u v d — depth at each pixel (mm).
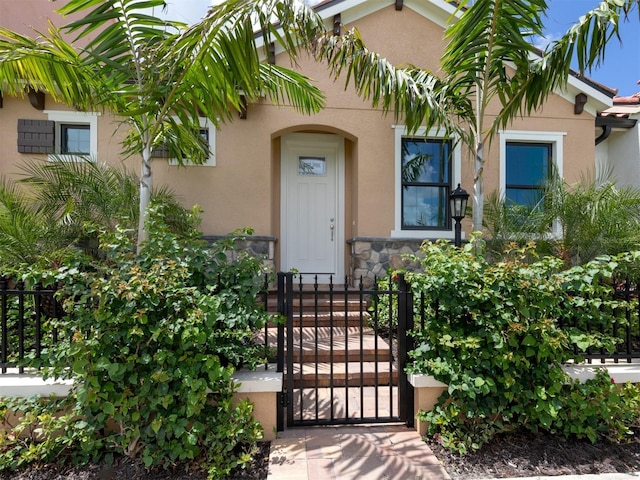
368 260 5832
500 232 4629
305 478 2352
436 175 6215
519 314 2854
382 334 4566
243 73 2975
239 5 2697
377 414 3025
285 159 6566
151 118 3492
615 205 4262
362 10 5832
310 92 4328
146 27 3051
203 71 3059
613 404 2820
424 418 2832
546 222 4535
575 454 2654
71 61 3086
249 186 5699
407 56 5918
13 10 5816
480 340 2734
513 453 2654
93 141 5531
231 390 2680
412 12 5949
